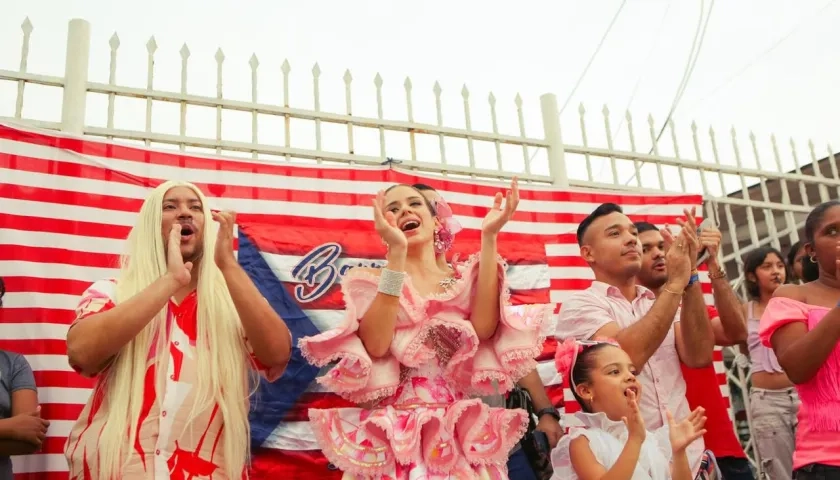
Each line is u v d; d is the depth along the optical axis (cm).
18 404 342
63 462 381
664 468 339
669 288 380
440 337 293
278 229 452
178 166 445
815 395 321
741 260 607
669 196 577
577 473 323
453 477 268
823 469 311
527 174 554
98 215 421
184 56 477
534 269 516
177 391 263
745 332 462
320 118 498
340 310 451
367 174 484
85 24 464
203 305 283
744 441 608
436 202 344
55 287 402
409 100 531
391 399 285
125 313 254
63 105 444
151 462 252
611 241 441
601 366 343
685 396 416
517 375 298
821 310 334
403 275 276
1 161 405
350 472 268
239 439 273
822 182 659
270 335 285
